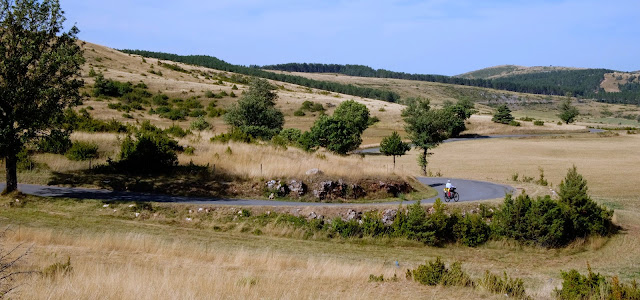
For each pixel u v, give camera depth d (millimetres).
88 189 27000
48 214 21312
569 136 113125
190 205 24641
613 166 66812
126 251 16375
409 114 54781
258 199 28625
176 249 17328
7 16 22422
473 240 25875
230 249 19469
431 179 46625
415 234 25109
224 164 32875
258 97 69500
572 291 13992
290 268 16453
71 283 10445
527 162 71562
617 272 22016
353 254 21578
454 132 115688
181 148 37688
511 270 21453
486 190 37594
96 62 132250
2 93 22078
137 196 25969
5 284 9719
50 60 23016
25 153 29469
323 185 30219
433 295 12922
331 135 59844
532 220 26156
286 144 46656
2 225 18188
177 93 112562
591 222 28516
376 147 88188
